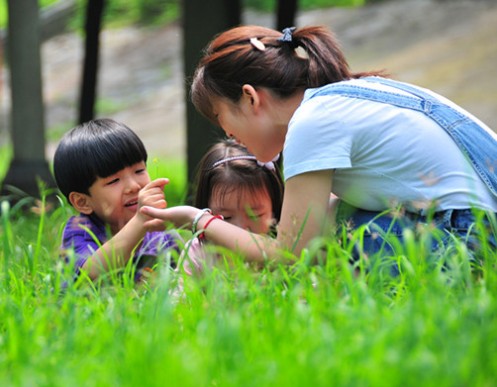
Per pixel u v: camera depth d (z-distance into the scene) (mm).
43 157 16078
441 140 6297
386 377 3602
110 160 7320
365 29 35000
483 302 4570
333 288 5246
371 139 6250
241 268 5746
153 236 7461
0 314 5465
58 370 4203
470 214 6156
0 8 46000
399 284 5422
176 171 22703
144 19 42750
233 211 7551
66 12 44188
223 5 13891
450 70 29359
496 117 25094
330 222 6434
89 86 17719
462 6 35375
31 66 16125
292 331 4422
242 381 3793
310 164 6164
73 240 7387
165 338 4312
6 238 6555
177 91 34469
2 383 4102
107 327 4793
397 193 6289
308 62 6723
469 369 3684
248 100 6625
